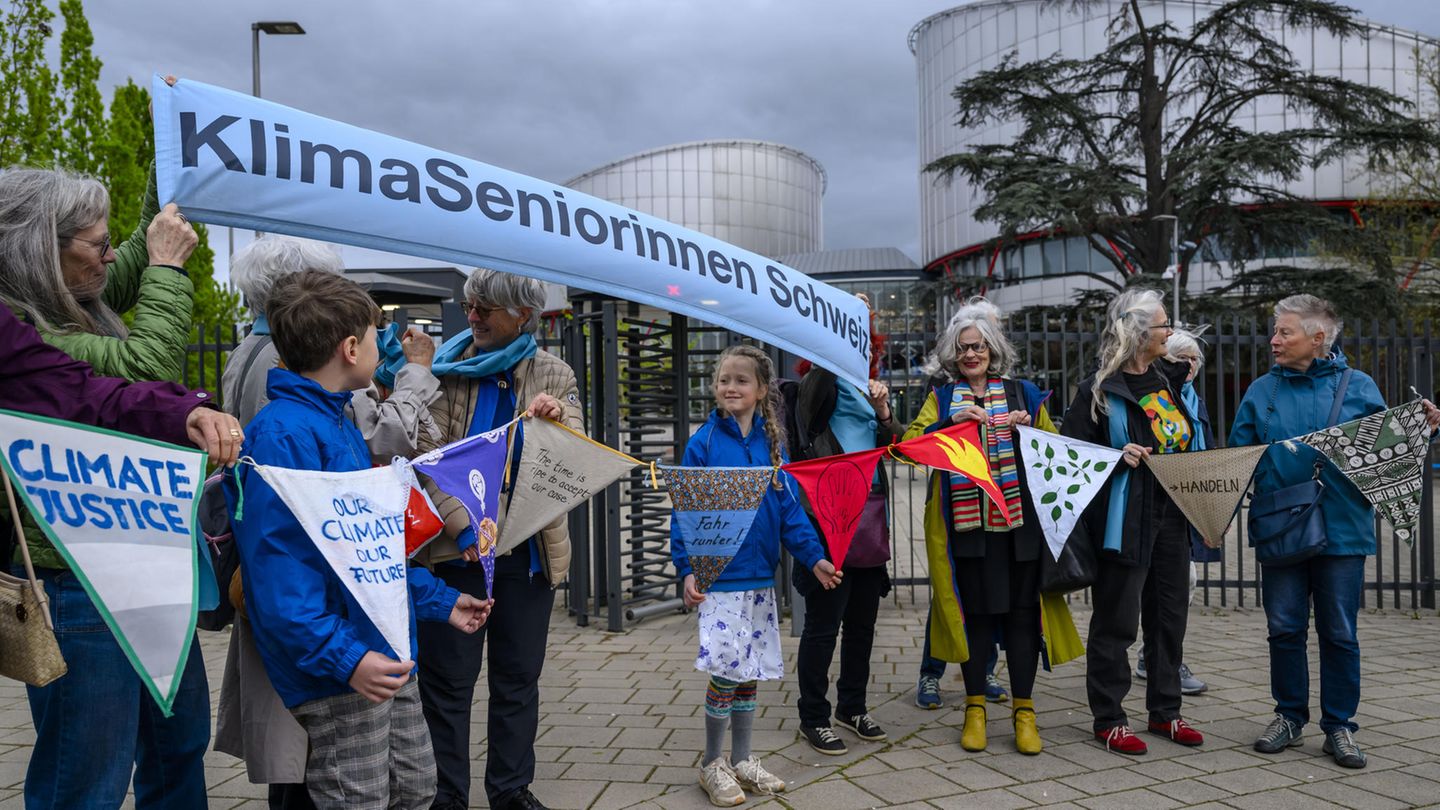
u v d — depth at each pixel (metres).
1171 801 3.40
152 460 1.83
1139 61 25.53
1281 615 3.98
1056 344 13.05
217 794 3.52
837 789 3.53
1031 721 3.97
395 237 2.44
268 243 2.70
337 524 2.06
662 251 3.06
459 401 3.13
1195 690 4.79
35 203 2.11
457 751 2.96
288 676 2.07
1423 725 4.27
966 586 3.97
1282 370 4.15
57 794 2.05
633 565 6.74
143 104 16.08
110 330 2.33
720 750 3.48
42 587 1.82
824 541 3.82
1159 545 4.09
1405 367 7.46
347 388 2.31
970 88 24.78
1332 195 38.22
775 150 87.62
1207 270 38.03
